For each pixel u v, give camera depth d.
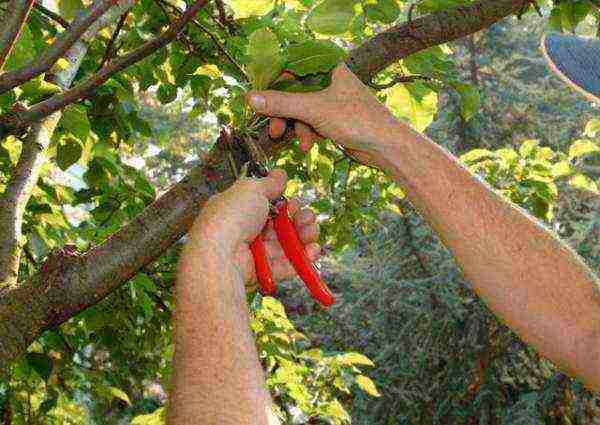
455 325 11.45
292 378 3.81
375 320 11.82
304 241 1.23
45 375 2.68
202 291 0.95
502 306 1.22
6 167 2.69
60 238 3.07
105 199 3.09
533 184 3.68
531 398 10.81
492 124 12.69
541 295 1.21
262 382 0.92
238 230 1.02
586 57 1.48
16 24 1.07
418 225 11.46
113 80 2.76
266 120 1.40
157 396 6.86
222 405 0.88
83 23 1.08
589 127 3.86
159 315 3.21
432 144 1.24
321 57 1.31
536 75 14.36
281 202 1.18
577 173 3.88
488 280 1.21
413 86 2.17
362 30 1.66
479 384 11.45
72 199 3.41
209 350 0.91
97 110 2.90
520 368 11.20
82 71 2.82
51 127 1.87
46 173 3.37
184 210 1.46
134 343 3.27
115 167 2.96
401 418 11.55
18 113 1.25
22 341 1.42
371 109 1.24
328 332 12.34
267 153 1.43
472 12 1.64
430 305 11.45
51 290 1.43
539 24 13.67
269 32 1.26
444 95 12.42
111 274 1.44
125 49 2.77
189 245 0.99
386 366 11.57
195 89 2.98
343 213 3.83
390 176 1.25
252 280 1.04
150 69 2.84
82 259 1.45
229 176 1.45
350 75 1.26
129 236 1.46
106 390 3.91
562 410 10.79
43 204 3.02
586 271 1.23
